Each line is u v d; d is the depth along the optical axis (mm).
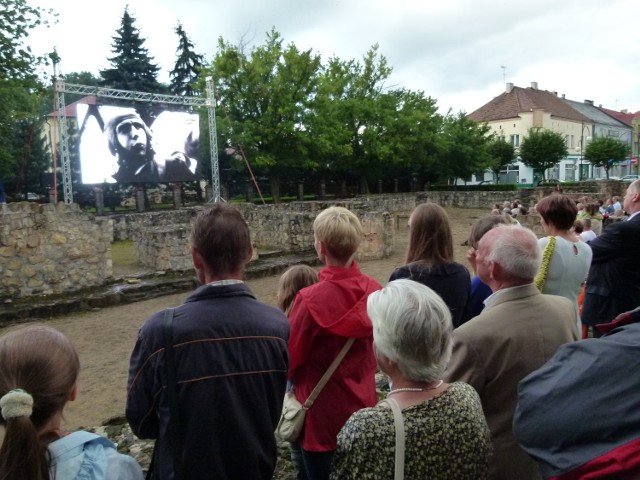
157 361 1566
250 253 1827
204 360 1562
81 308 9383
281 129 26453
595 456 1046
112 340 7707
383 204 28328
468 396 1517
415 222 2658
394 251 15648
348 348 2137
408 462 1366
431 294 1528
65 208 9961
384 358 1521
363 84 33156
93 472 1302
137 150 19234
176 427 1539
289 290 2838
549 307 1953
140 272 11859
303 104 27328
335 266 2230
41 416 1264
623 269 3332
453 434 1414
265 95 25875
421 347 1432
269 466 1703
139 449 3172
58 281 9883
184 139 20766
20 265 9445
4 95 17000
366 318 2113
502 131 51750
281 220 14977
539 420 1160
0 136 21719
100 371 6457
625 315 1320
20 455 1146
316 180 33094
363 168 33469
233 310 1659
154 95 18547
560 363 1219
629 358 1099
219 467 1566
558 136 42625
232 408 1572
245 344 1625
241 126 25750
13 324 8539
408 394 1491
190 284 11008
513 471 1831
